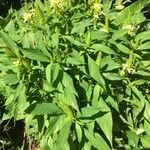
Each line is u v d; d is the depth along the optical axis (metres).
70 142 0.61
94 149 0.62
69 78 0.57
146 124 0.66
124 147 0.65
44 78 0.60
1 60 0.64
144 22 0.73
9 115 0.72
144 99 0.63
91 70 0.58
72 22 0.66
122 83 0.63
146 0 0.69
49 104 0.57
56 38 0.60
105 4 0.73
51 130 0.57
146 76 0.65
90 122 0.59
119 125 0.65
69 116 0.58
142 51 0.66
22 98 0.59
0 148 0.77
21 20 0.70
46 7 0.67
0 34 0.61
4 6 1.02
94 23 0.65
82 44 0.60
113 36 0.64
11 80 0.60
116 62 0.62
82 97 0.61
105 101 0.60
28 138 0.76
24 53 0.57
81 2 0.71
